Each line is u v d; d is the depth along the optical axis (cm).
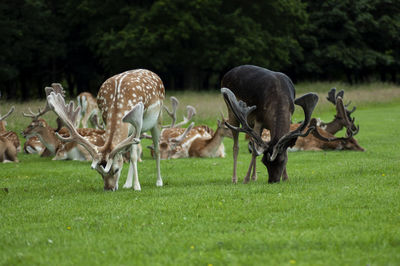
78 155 1524
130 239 606
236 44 4419
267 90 986
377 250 535
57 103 921
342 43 5356
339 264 497
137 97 965
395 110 3266
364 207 728
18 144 1720
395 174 1023
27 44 4412
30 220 727
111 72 4975
